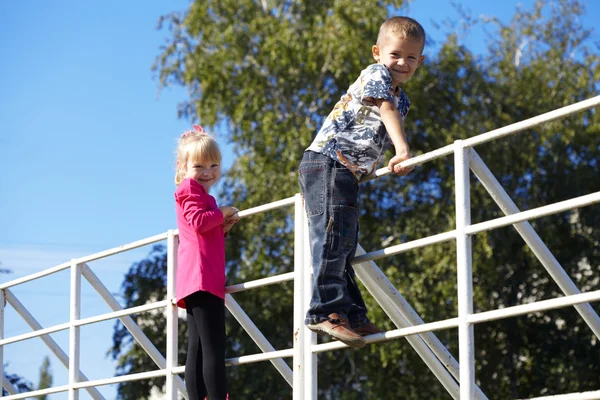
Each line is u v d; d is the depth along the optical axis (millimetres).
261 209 4258
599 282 17359
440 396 16188
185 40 18078
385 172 3695
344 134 3775
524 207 17266
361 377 16938
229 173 17781
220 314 4223
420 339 4203
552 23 19906
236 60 17250
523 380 17844
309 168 3787
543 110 17750
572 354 17438
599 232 17109
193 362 4285
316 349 3895
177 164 4500
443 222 16516
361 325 3781
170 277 4672
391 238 16797
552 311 17531
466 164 3529
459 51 17922
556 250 17484
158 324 18297
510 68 18375
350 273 3803
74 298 5340
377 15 16891
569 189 17391
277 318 17250
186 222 4293
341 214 3707
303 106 17250
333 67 16500
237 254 17422
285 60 16719
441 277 15914
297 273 4027
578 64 18828
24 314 6012
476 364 17453
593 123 17891
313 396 3877
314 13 17547
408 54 3816
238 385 16734
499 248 16797
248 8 17766
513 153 17391
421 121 17156
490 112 17688
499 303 17312
